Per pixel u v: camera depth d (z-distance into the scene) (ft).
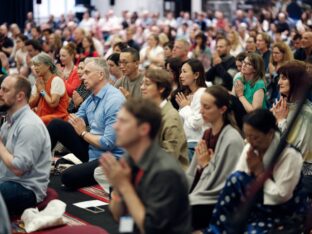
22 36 39.14
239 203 12.01
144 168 9.55
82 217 16.46
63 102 23.17
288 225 12.23
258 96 20.61
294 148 12.36
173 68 20.97
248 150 12.26
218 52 30.35
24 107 15.25
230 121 14.08
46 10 79.87
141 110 9.47
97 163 19.10
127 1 82.64
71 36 56.65
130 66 21.62
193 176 14.62
